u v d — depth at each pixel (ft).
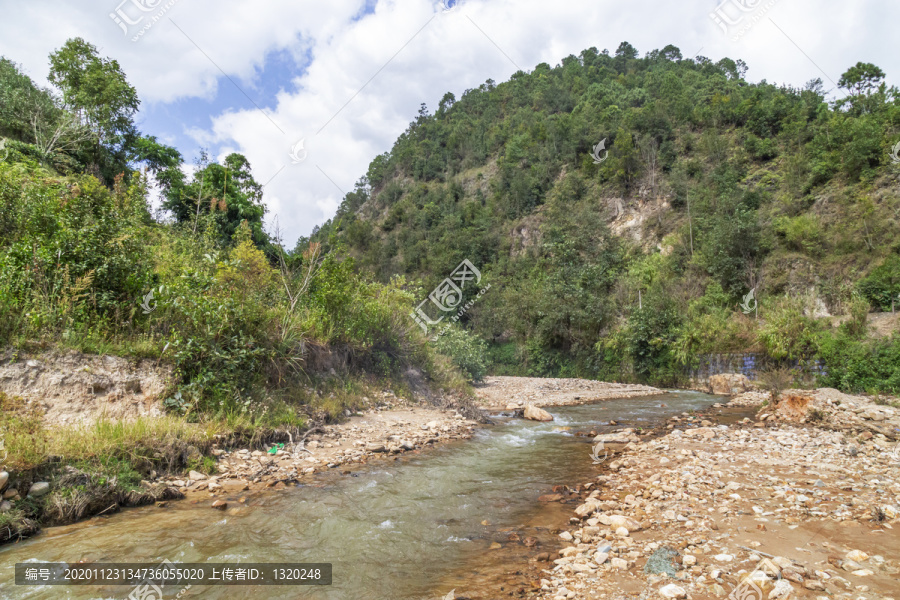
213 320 24.67
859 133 88.17
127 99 60.18
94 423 18.35
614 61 288.51
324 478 19.90
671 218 117.29
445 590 11.19
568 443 28.89
